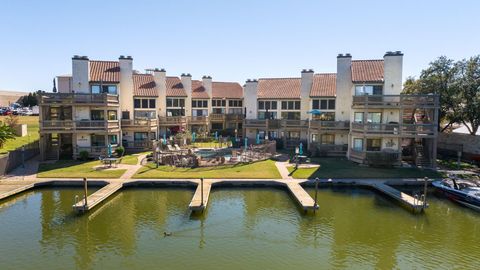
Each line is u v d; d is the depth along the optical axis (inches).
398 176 1236.5
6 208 956.6
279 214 933.8
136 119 1798.7
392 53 1550.2
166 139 1862.7
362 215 924.0
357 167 1387.8
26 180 1151.0
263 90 2188.7
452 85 1510.8
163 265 669.3
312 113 1739.7
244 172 1290.6
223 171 1304.1
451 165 1432.1
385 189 1074.7
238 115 2434.8
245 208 978.7
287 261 689.6
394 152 1429.6
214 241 773.9
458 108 1530.5
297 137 1990.7
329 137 1754.4
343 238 792.9
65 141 1640.0
